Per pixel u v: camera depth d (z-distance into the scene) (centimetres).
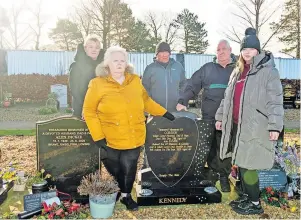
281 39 2252
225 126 418
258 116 386
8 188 464
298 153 520
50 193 420
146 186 451
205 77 507
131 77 406
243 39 399
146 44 2989
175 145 451
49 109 1385
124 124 396
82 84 510
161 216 409
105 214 399
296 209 432
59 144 445
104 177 439
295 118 1353
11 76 1684
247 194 428
